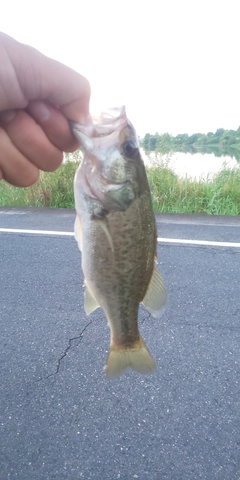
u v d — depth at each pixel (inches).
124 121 7.6
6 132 6.0
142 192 7.8
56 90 5.7
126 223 7.6
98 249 7.6
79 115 6.2
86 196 7.5
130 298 8.0
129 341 8.3
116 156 7.4
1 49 5.0
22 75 5.3
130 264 7.8
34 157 6.3
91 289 7.8
